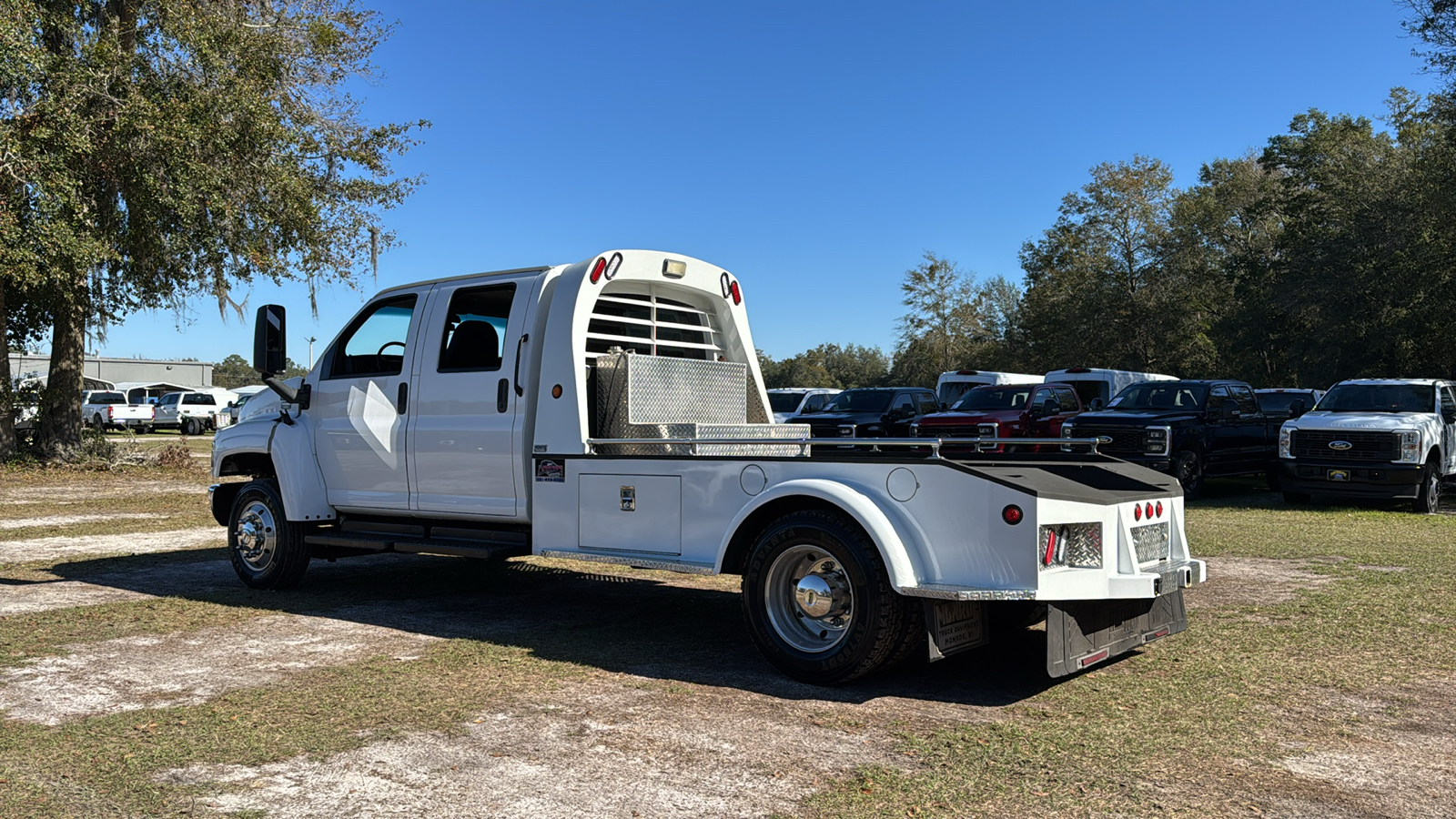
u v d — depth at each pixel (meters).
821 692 5.18
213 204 18.78
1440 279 33.78
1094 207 59.69
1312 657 5.81
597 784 3.86
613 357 6.56
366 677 5.46
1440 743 4.34
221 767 4.06
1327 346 40.34
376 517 7.95
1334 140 47.91
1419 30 27.66
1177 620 5.87
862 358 124.69
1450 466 15.24
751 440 5.56
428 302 7.44
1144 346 59.19
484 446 6.85
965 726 4.57
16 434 23.36
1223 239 58.94
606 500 6.20
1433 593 7.78
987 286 77.44
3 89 17.19
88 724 4.62
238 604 7.65
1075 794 3.73
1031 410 17.47
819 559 5.37
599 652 6.09
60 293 20.39
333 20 22.00
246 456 8.48
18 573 9.18
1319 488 14.62
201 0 20.30
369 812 3.60
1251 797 3.71
